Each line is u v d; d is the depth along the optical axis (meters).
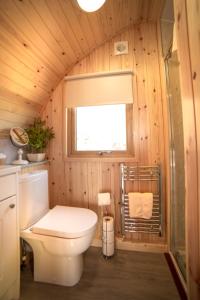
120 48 1.97
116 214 2.00
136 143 1.93
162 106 1.89
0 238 1.16
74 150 2.11
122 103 1.92
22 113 1.86
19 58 1.44
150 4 1.67
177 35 0.67
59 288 1.45
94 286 1.46
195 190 0.57
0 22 1.15
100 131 2.08
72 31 1.61
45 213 1.75
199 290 0.56
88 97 2.00
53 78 1.96
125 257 1.83
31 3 1.19
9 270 1.25
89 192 2.05
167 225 1.88
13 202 1.28
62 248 1.36
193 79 0.54
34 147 1.97
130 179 1.94
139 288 1.44
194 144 0.57
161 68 1.88
